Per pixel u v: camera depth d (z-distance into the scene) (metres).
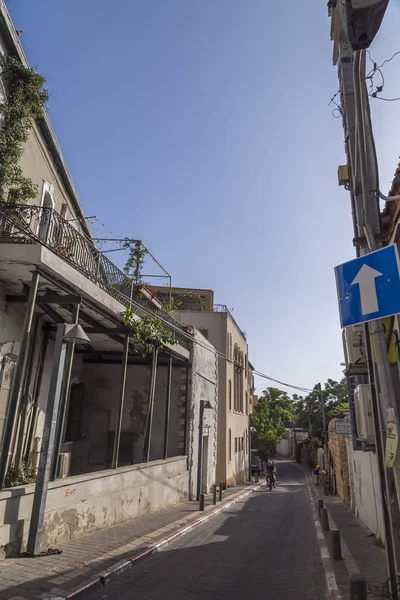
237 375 32.34
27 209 8.82
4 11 8.31
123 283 11.55
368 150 5.16
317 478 33.75
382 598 4.79
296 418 68.44
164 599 5.68
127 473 11.32
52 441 7.33
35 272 7.75
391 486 4.44
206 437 20.19
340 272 4.93
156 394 17.91
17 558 6.61
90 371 18.03
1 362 9.29
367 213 4.88
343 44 6.00
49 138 10.91
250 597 5.89
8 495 6.62
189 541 9.76
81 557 7.12
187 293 32.50
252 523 13.00
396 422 4.34
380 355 4.57
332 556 8.01
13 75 8.99
